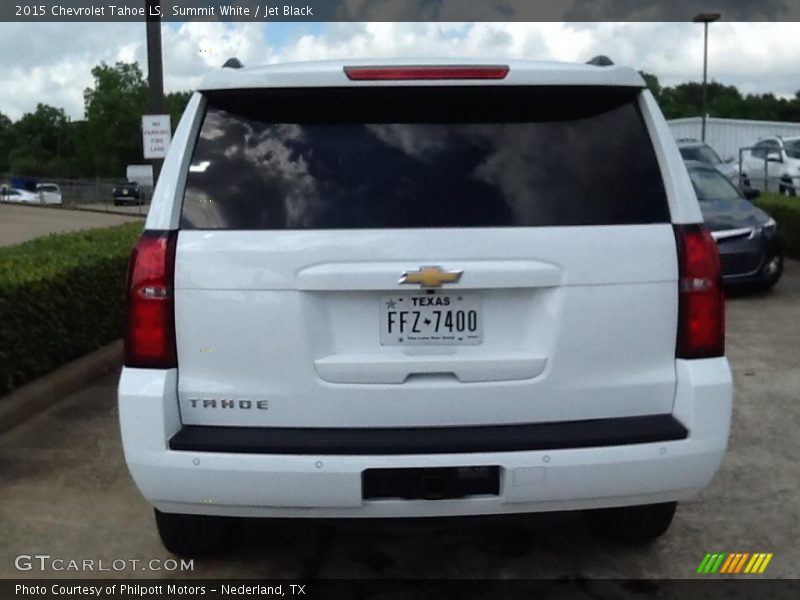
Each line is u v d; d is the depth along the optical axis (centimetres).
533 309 321
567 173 329
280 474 311
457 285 314
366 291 316
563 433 317
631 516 399
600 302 320
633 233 323
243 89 330
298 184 325
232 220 322
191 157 332
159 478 317
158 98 1237
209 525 388
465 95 336
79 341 725
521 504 318
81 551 416
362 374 316
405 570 400
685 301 325
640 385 325
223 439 314
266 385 318
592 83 332
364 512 317
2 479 502
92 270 752
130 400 317
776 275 1076
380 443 311
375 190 324
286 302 315
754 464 518
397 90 331
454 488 314
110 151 9088
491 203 323
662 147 335
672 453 320
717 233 1048
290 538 432
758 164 2131
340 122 334
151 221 325
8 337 607
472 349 320
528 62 344
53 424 602
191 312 318
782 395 660
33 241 927
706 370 325
